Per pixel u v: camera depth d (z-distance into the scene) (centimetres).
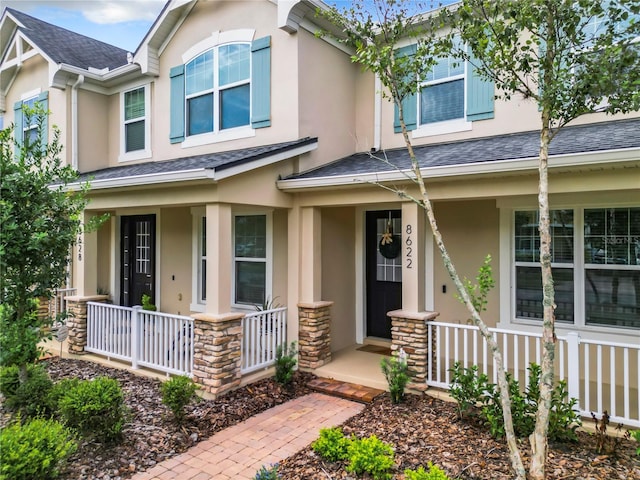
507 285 704
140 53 975
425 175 576
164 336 712
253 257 889
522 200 684
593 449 455
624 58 381
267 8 813
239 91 861
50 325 618
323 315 750
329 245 814
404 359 614
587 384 510
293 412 582
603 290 636
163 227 1034
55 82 1039
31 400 547
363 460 407
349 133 905
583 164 473
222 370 632
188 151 941
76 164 1062
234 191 650
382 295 874
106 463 441
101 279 1138
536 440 364
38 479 380
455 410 561
